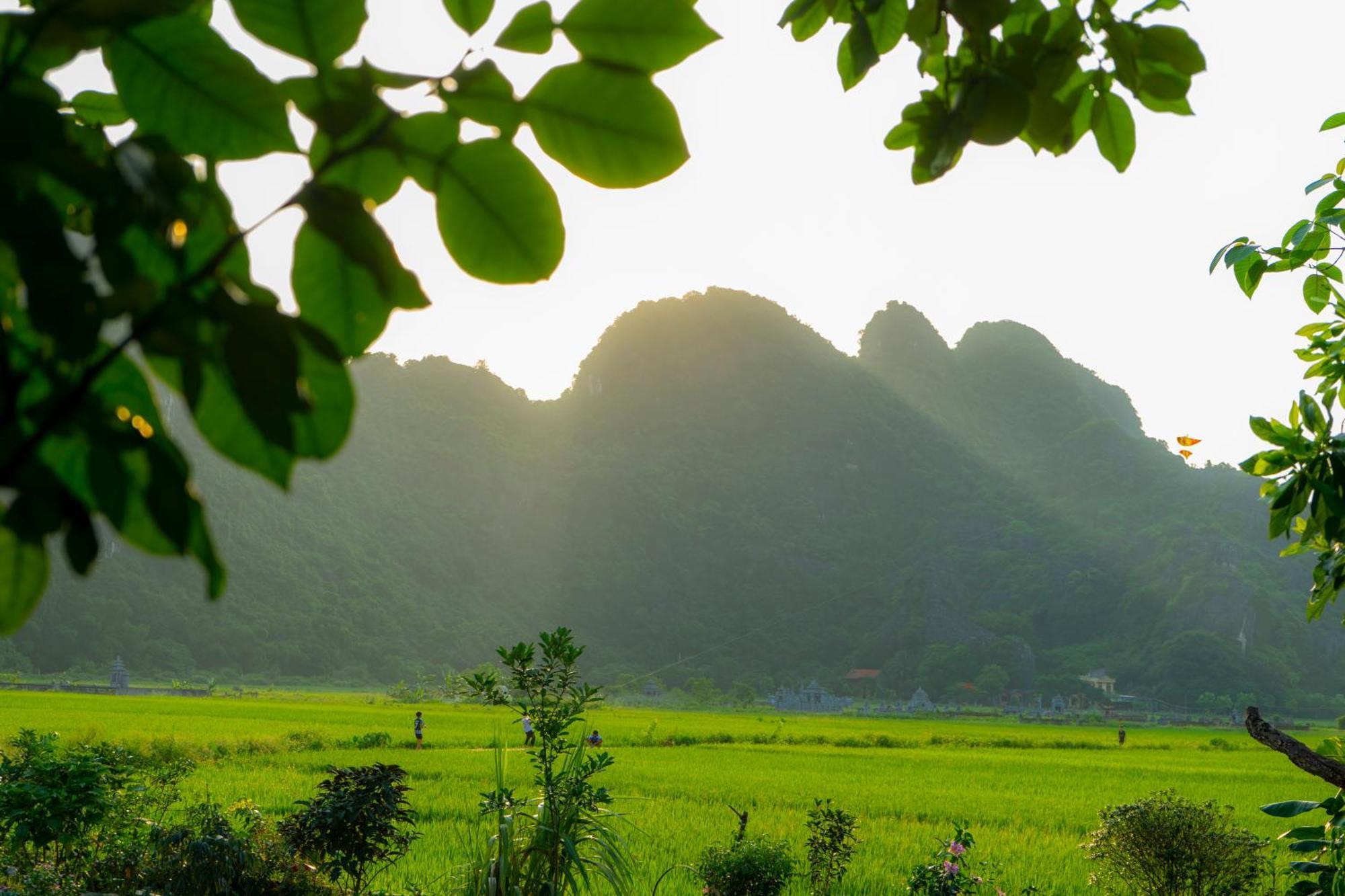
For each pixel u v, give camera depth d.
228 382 0.71
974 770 40.25
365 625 181.12
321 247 0.74
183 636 157.62
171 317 0.68
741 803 24.64
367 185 0.77
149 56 0.72
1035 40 1.02
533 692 7.43
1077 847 18.64
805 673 199.25
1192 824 10.30
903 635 197.00
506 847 7.02
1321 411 2.89
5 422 0.69
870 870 15.54
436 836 16.27
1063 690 178.75
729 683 196.00
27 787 8.02
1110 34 1.03
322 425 0.72
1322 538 3.49
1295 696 169.75
